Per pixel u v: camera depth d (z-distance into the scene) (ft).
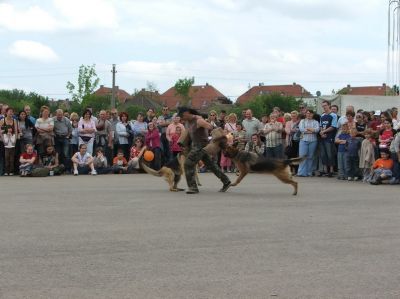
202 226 29.48
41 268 21.08
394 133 53.31
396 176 51.60
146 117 68.08
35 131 60.29
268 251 24.04
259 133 63.41
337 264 22.04
